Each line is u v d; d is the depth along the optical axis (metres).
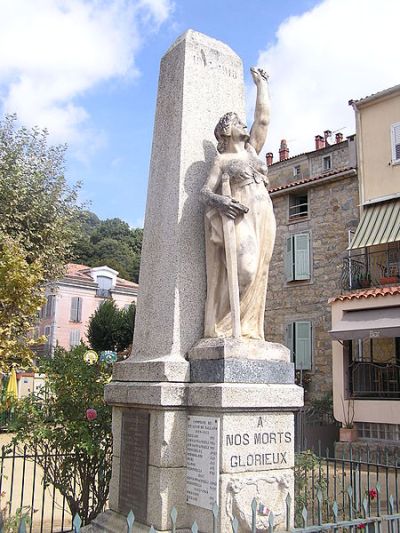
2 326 8.73
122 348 35.97
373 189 18.89
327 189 20.62
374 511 6.84
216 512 3.21
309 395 19.81
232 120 5.05
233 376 4.32
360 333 15.66
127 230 63.50
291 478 4.43
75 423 6.07
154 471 4.46
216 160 5.00
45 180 18.16
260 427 4.36
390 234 17.47
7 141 17.72
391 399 15.07
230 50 5.91
